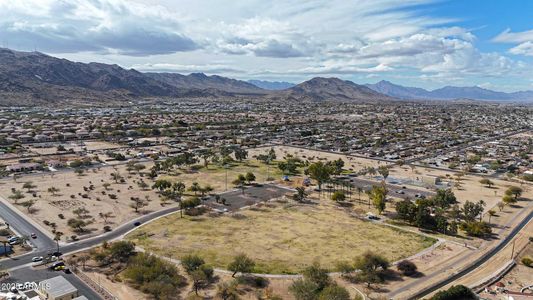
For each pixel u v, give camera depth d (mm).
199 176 197375
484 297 83938
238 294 83375
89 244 108688
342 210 146375
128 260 97250
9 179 179500
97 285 85188
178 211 140750
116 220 129000
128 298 80125
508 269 99500
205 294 82438
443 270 97625
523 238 120812
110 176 190125
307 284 82125
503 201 156750
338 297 77062
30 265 94625
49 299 77688
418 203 143375
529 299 81750
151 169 199625
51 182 175750
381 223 132750
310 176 183375
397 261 102062
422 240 117812
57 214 132875
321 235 120000
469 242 117125
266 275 92375
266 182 187375
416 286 88750
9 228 118375
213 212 140750
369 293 85312
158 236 115875
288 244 112188
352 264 98750
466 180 198500
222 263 98188
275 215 138750
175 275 87625
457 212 139250
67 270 91750
